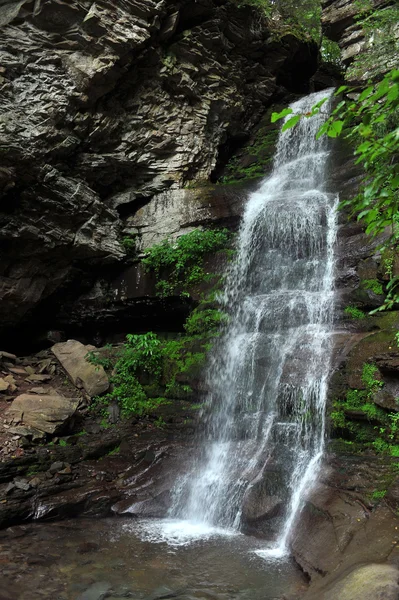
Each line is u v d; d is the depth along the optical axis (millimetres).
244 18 13664
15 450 7629
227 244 11219
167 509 7199
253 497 6676
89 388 9508
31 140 9586
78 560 5566
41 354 10734
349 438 6824
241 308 9977
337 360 7375
